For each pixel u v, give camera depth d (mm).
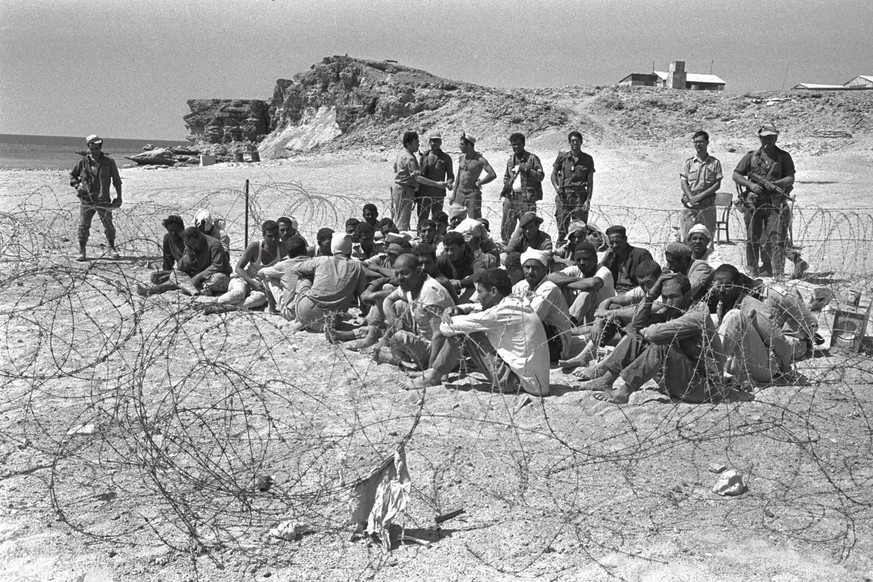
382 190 26266
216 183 28531
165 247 11625
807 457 6152
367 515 5191
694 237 9430
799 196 23062
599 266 9570
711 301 8438
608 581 4695
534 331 7496
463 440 6539
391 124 70125
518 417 7059
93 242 15172
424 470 6004
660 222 18828
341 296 9461
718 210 19250
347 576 4777
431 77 75188
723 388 7172
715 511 5453
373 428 6742
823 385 7559
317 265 9617
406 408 7242
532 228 10570
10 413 7027
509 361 7516
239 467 5992
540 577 4750
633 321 7539
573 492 5703
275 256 11086
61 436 6551
